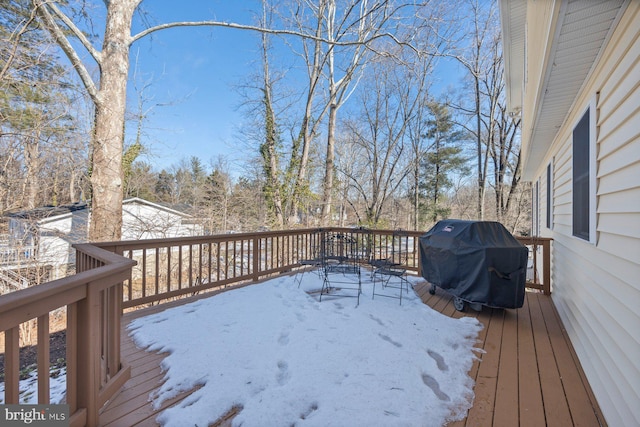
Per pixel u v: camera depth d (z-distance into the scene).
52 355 4.40
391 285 4.62
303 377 2.04
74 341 1.50
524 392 1.98
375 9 9.80
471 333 2.93
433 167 20.70
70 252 7.64
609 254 2.04
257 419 1.65
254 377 2.05
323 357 2.30
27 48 5.52
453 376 2.13
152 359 2.36
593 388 2.04
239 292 4.13
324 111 12.25
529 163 6.91
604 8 1.80
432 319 3.20
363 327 2.88
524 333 2.96
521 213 16.72
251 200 13.14
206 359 2.30
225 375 2.08
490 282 3.27
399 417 1.67
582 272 2.65
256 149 12.89
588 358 2.27
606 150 2.17
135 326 2.97
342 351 2.40
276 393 1.87
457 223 3.95
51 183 8.27
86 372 1.53
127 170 10.51
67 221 9.06
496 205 16.64
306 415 1.70
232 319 3.12
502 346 2.67
